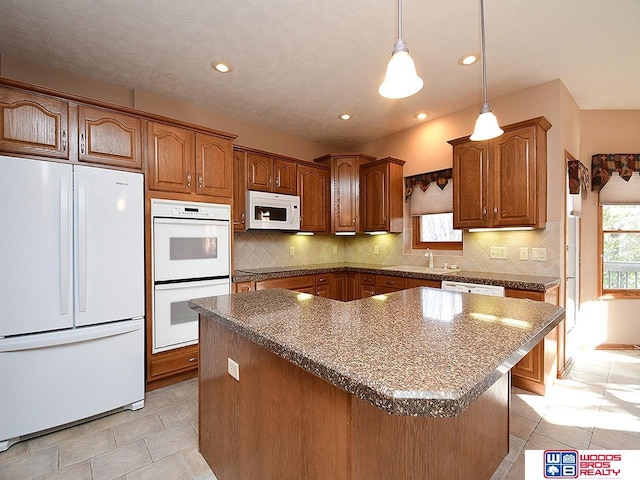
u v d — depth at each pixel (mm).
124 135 2334
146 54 2367
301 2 1837
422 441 1080
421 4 1835
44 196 1884
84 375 2014
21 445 1814
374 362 799
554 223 2709
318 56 2396
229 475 1463
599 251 3459
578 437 1867
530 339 1001
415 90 1357
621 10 1872
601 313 3461
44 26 2047
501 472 1595
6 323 1787
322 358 827
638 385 2537
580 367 2900
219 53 2359
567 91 2910
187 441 1862
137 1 1827
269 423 1188
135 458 1713
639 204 3373
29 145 1954
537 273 2809
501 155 2770
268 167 3617
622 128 3402
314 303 1536
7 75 2396
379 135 4207
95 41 2211
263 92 2984
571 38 2148
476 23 2002
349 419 845
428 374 726
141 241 2307
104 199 2113
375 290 3656
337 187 4168
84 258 2016
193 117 3299
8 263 1789
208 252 2770
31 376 1840
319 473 955
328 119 3646
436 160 3621
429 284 3072
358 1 1828
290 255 4234
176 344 2562
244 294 1787
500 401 1598
